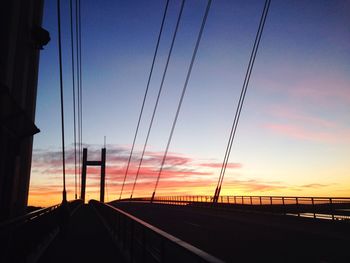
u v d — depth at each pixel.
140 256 8.33
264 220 26.05
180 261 5.50
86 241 13.92
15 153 17.19
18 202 19.72
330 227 19.80
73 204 38.19
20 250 8.88
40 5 22.12
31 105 20.58
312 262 10.31
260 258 11.02
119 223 13.46
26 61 19.06
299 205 25.02
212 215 33.16
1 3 15.86
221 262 3.12
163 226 22.44
